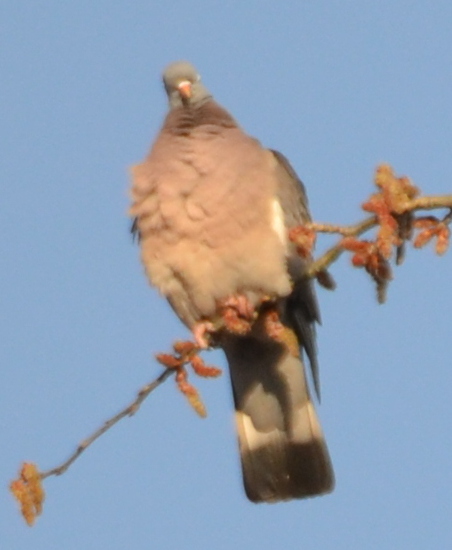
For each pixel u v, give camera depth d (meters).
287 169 12.12
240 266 11.30
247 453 12.02
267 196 11.40
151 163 11.60
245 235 11.27
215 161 11.34
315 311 12.09
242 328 10.97
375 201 8.35
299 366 11.90
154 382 9.54
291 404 11.98
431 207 8.28
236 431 12.11
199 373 9.52
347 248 8.55
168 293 11.71
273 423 12.02
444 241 8.38
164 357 9.53
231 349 11.84
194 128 11.64
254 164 11.45
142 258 11.76
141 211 11.57
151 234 11.57
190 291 11.57
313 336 12.16
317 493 11.95
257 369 11.92
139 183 11.58
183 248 11.41
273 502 11.97
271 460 12.02
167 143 11.62
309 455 11.97
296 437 12.00
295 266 11.27
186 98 12.67
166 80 13.01
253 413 12.05
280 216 11.42
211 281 11.41
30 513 8.77
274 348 11.78
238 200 11.27
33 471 8.84
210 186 11.27
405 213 8.38
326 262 9.15
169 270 11.55
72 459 9.09
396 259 8.52
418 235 8.40
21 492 8.79
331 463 12.00
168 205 11.35
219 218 11.25
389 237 8.22
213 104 12.45
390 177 8.39
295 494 11.95
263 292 11.38
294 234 8.93
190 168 11.35
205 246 11.33
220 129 11.62
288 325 11.87
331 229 8.64
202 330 11.41
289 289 11.33
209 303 11.57
